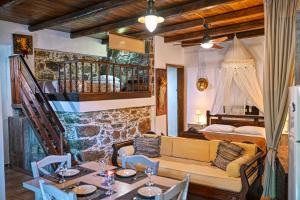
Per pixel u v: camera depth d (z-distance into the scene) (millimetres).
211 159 3969
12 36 5027
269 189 3326
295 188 2449
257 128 5758
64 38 5871
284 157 3439
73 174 2602
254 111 6312
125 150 4305
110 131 5414
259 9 4523
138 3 4164
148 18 3023
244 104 6402
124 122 5777
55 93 5148
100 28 5414
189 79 7758
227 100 6574
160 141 4500
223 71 6566
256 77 6273
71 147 4988
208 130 6184
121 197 2088
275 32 3211
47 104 4543
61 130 4297
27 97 4816
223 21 5289
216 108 6828
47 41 5562
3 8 4074
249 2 4371
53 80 5598
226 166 3559
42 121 4715
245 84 6266
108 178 2340
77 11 4398
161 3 4238
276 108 3236
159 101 7020
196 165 3895
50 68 5727
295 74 2762
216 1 3938
